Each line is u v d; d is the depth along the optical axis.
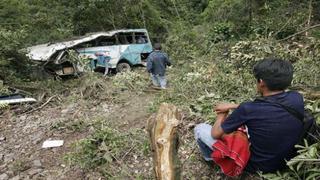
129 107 6.16
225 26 13.60
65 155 4.27
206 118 4.62
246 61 6.88
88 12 16.78
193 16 20.44
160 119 3.05
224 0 16.44
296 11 11.69
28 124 5.58
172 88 6.52
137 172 3.83
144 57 14.01
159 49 8.45
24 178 3.98
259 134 2.91
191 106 5.23
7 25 13.58
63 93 7.84
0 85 7.30
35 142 4.85
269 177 2.96
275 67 2.85
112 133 4.48
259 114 2.86
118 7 17.58
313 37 8.23
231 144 3.02
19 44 9.67
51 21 15.80
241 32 13.73
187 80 6.37
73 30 16.30
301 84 5.20
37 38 14.12
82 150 4.22
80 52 12.18
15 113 6.18
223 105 3.18
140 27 18.28
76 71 10.05
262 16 13.01
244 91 5.57
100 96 6.88
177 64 10.58
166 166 2.89
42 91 8.01
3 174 4.09
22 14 15.12
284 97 2.90
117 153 4.11
